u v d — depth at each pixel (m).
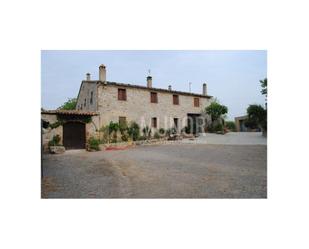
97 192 5.73
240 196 5.34
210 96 22.11
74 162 9.44
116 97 16.25
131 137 16.11
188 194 5.49
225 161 9.00
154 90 18.30
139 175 7.08
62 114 13.55
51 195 5.57
